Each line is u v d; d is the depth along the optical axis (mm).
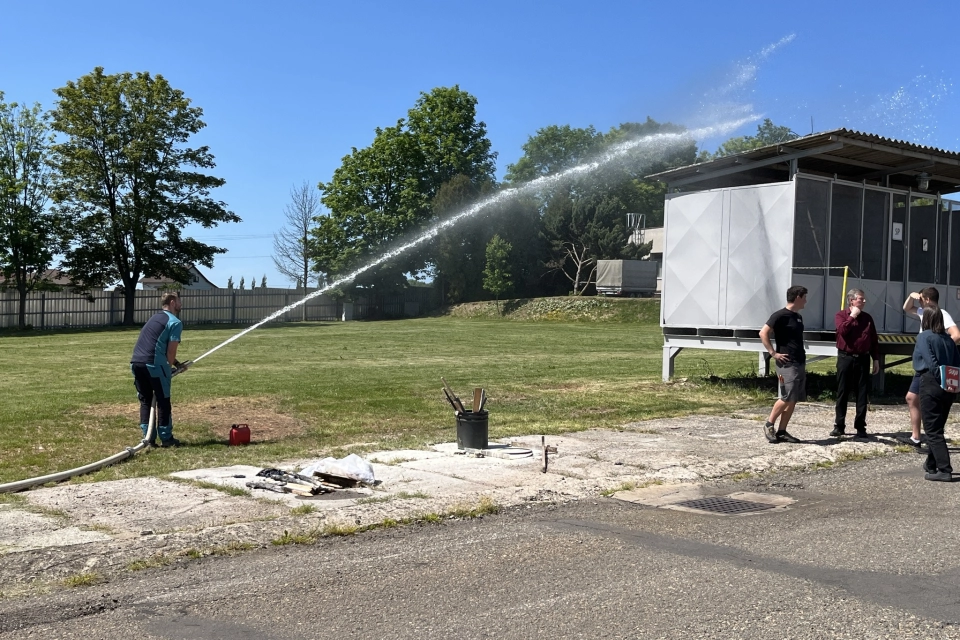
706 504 7160
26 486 7367
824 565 5309
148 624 4309
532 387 16047
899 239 15680
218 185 49469
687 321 15906
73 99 45969
